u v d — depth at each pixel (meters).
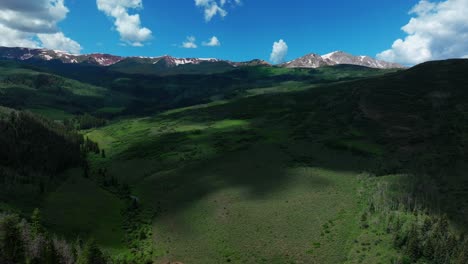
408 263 85.69
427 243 88.75
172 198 140.62
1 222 83.56
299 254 93.88
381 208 111.50
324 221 109.81
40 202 138.12
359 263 88.38
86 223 122.56
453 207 111.38
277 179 146.38
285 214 115.50
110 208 140.38
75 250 90.56
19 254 79.00
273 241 100.75
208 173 163.25
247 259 93.25
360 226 104.75
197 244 103.56
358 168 155.12
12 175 161.12
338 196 126.56
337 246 96.44
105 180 174.62
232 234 106.19
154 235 112.50
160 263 95.19
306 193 130.75
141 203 141.12
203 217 119.44
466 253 81.62
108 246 107.56
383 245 93.62
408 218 103.12
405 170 148.50
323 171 152.62
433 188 126.12
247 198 130.25
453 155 159.75
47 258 80.62
